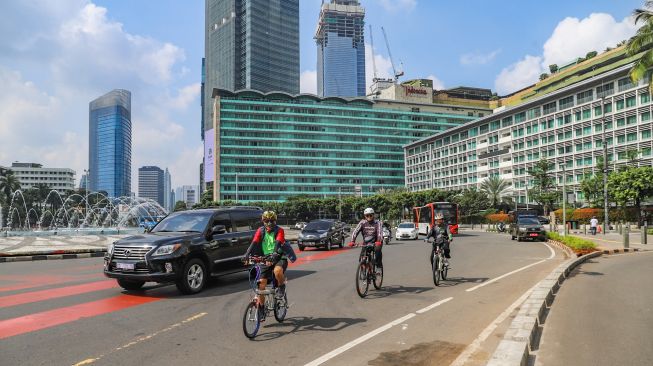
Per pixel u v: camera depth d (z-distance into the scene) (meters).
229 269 11.34
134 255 9.77
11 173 104.31
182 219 11.49
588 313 7.73
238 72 190.12
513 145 91.06
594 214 53.81
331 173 147.25
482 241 31.20
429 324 7.10
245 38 188.38
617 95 67.00
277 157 142.62
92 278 13.05
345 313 7.95
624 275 12.64
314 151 146.38
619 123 66.62
